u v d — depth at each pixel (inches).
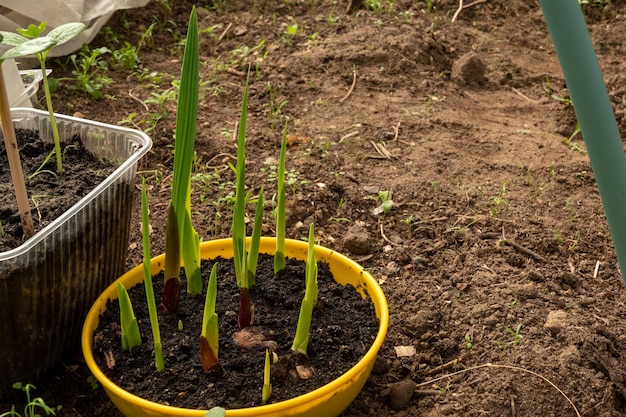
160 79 115.6
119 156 73.6
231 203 90.3
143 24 135.3
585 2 145.2
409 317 74.7
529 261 83.4
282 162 65.6
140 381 60.1
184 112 54.6
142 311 66.7
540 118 115.4
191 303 67.7
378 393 66.6
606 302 78.0
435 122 109.9
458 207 92.0
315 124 108.1
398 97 116.5
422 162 100.3
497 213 91.1
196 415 54.0
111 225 68.1
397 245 85.9
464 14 143.9
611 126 46.2
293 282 70.5
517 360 68.7
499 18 144.7
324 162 99.1
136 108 109.7
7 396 66.3
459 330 72.8
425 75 123.0
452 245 85.7
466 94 120.4
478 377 67.3
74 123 74.7
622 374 67.9
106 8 123.9
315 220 89.2
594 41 138.3
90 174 70.9
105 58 124.0
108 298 66.5
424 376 68.4
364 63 123.4
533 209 92.6
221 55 127.3
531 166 101.0
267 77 119.5
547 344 70.5
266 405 56.2
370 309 67.7
